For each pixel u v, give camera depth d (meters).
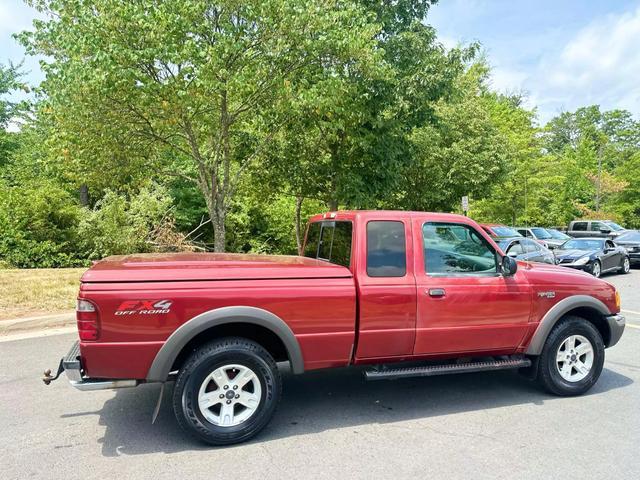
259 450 3.38
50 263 14.08
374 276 3.90
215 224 9.77
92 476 3.01
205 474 3.04
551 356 4.45
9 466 3.14
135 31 7.20
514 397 4.48
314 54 8.19
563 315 4.58
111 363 3.29
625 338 6.69
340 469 3.10
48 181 16.98
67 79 7.09
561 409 4.16
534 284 4.37
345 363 3.88
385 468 3.11
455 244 4.22
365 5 10.86
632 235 18.53
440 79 10.54
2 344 6.11
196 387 3.38
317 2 8.30
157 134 9.38
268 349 3.98
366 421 3.91
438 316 4.04
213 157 10.49
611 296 4.71
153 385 4.80
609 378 5.03
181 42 7.43
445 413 4.08
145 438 3.59
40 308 7.64
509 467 3.12
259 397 3.55
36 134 18.58
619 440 3.52
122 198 15.06
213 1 7.66
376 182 11.50
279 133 11.59
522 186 24.81
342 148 11.66
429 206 17.44
